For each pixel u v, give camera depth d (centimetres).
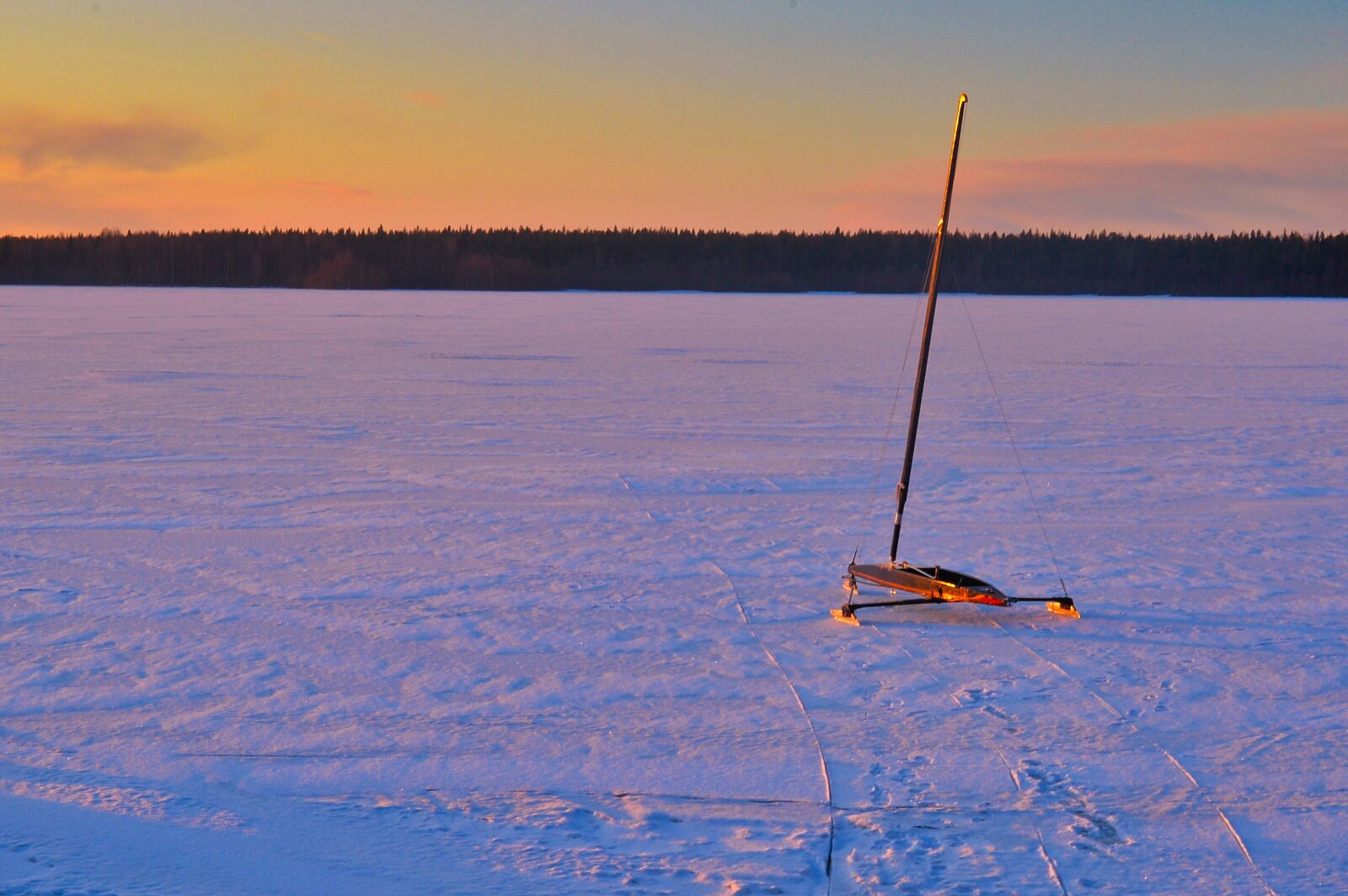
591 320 6856
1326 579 1094
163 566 1105
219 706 732
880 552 1201
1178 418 2431
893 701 748
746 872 504
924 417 2427
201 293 11806
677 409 2514
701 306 9512
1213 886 506
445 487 1560
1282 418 2434
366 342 4675
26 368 3331
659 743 673
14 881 426
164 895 428
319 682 779
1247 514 1422
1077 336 5672
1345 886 508
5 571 1077
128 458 1777
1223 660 839
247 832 521
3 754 644
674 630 909
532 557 1159
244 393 2739
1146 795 604
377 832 537
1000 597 948
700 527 1316
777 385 3088
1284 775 634
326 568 1101
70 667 803
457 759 647
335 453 1852
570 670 808
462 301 10281
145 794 570
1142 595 1034
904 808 583
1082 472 1734
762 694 760
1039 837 551
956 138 1006
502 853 517
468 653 845
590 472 1689
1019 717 719
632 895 476
